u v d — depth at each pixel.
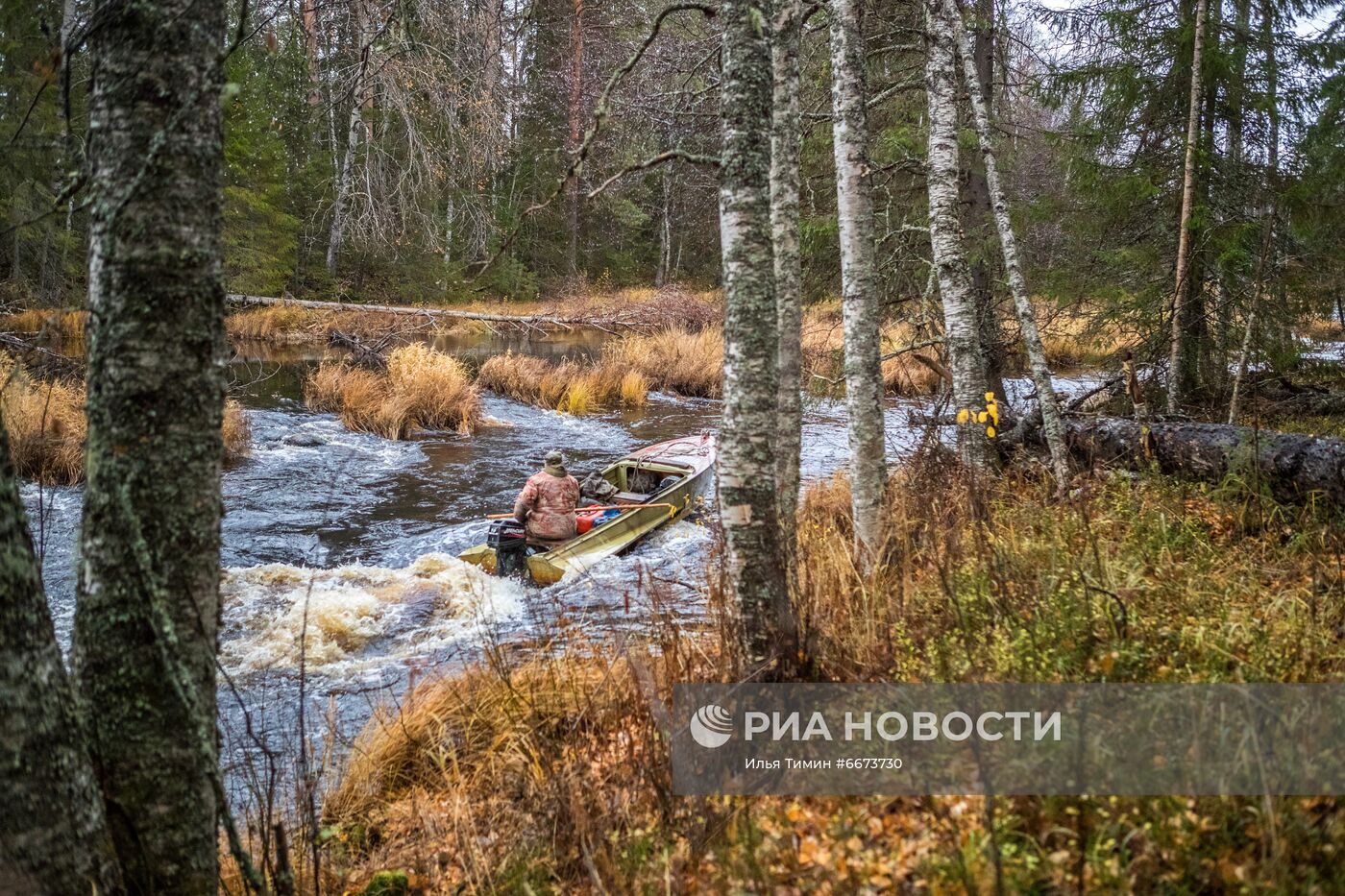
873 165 6.40
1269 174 9.05
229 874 3.17
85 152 2.31
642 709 3.77
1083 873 2.22
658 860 2.81
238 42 2.33
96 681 2.25
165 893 2.29
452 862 3.23
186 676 2.23
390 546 8.16
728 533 3.64
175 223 2.22
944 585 3.87
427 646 5.88
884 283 10.65
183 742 2.31
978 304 10.40
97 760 2.24
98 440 2.23
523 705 4.15
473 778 3.88
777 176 5.16
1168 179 9.22
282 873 2.50
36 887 1.77
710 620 4.46
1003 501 6.30
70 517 7.89
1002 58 10.20
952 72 6.66
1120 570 4.33
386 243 10.65
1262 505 5.45
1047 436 6.76
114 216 2.19
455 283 29.09
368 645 5.92
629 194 33.16
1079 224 9.85
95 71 2.26
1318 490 5.43
